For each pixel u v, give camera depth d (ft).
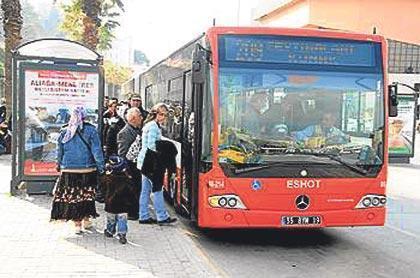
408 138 78.13
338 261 28.35
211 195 27.81
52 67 38.81
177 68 37.55
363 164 28.78
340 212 28.45
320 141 28.43
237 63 28.25
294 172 28.07
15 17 74.90
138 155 33.24
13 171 39.78
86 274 22.58
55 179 39.81
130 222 33.55
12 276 22.04
